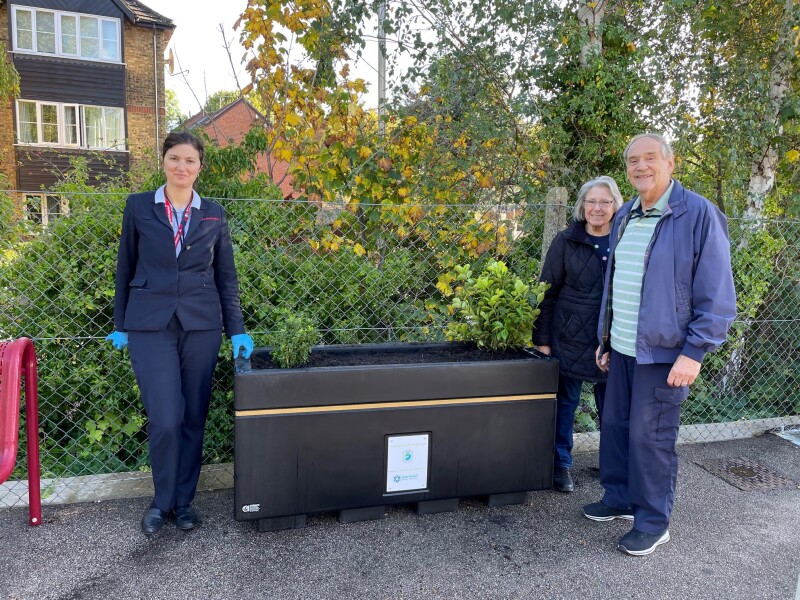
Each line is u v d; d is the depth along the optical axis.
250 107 5.38
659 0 5.25
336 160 4.26
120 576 2.36
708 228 2.43
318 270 3.53
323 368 2.66
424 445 2.83
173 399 2.59
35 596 2.21
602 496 3.23
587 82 5.15
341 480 2.73
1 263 3.03
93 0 16.53
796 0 4.98
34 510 2.72
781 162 5.51
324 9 4.47
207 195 3.92
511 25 4.81
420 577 2.41
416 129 4.69
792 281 4.50
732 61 5.20
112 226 3.17
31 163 16.38
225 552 2.55
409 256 3.73
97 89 16.97
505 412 2.94
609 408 2.87
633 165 2.56
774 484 3.44
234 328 2.80
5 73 11.20
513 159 4.93
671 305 2.48
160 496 2.68
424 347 3.28
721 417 4.41
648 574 2.48
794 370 4.56
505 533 2.79
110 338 2.76
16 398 2.20
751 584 2.43
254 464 2.59
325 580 2.37
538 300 3.08
